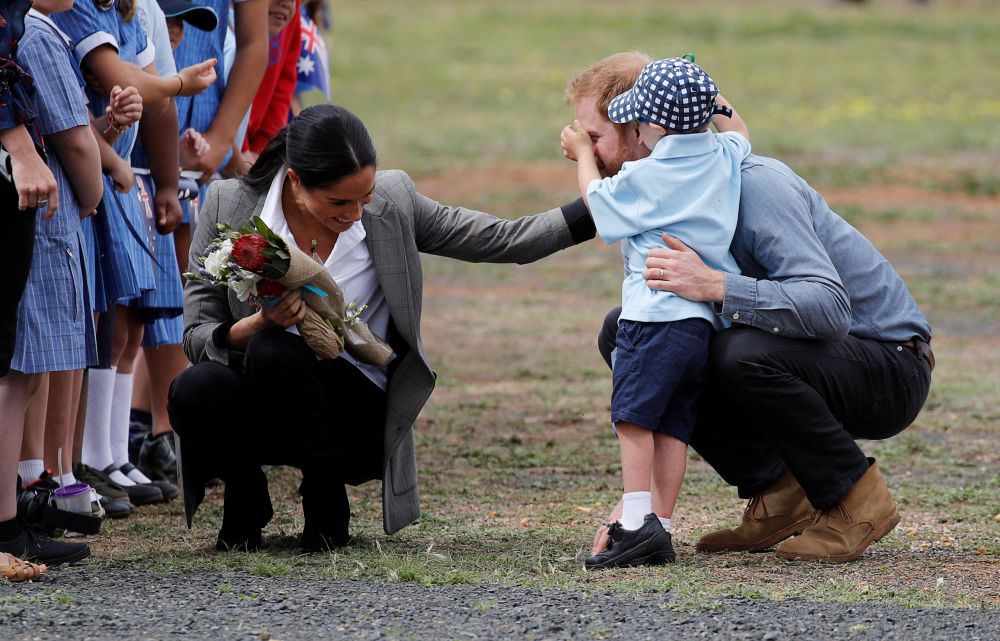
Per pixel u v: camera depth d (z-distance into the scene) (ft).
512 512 68.95
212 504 70.54
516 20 466.70
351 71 361.92
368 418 58.03
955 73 365.20
